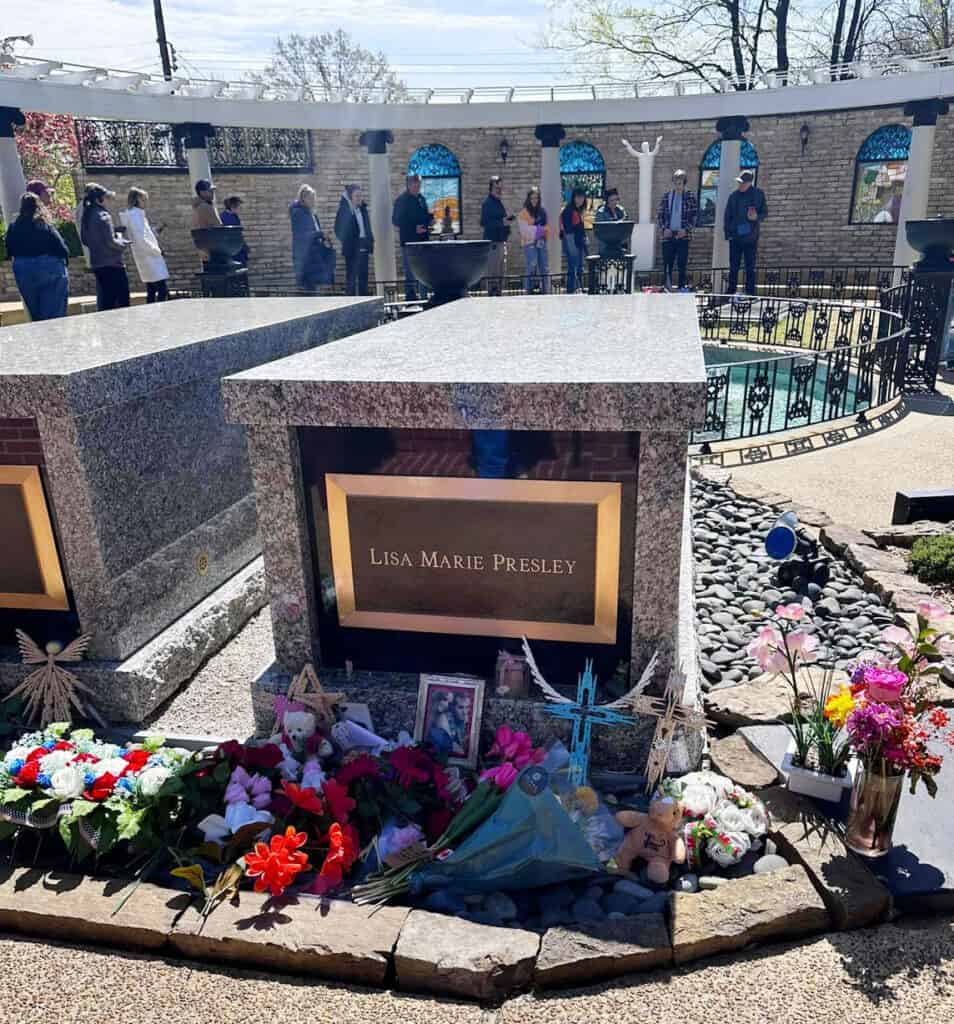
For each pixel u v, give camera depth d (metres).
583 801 3.01
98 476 3.65
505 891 2.75
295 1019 2.32
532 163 20.02
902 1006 2.28
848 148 18.48
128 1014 2.35
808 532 5.73
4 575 3.77
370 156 16.75
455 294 9.70
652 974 2.41
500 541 3.27
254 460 3.32
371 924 2.53
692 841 2.86
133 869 2.87
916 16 26.53
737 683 4.01
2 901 2.67
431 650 3.52
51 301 9.70
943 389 9.87
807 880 2.65
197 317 5.90
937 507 5.83
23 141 21.11
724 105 15.87
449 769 3.21
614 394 2.92
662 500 3.07
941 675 3.77
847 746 3.00
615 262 14.16
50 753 3.11
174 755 3.21
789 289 16.48
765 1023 2.24
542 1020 2.28
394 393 3.09
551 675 3.44
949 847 2.79
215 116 14.80
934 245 9.45
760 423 8.26
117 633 3.79
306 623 3.52
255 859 2.65
